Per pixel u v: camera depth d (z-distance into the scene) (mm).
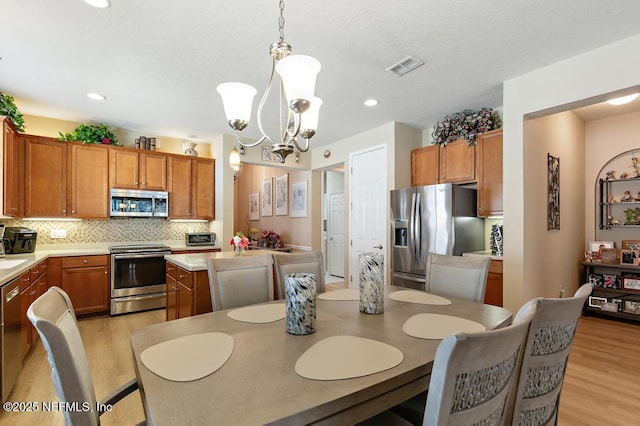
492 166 3533
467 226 3764
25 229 3750
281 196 7105
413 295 2084
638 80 2340
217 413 792
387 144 4484
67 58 2678
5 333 2135
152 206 4691
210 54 2617
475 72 2930
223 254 3537
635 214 4227
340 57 2654
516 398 1089
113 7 2027
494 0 1975
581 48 2529
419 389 1087
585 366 2695
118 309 4141
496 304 3211
